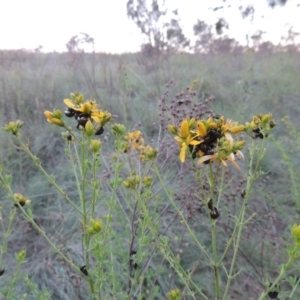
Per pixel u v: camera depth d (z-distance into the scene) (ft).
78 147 12.29
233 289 7.62
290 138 13.15
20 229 9.37
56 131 13.21
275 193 10.39
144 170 6.86
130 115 13.79
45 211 10.18
